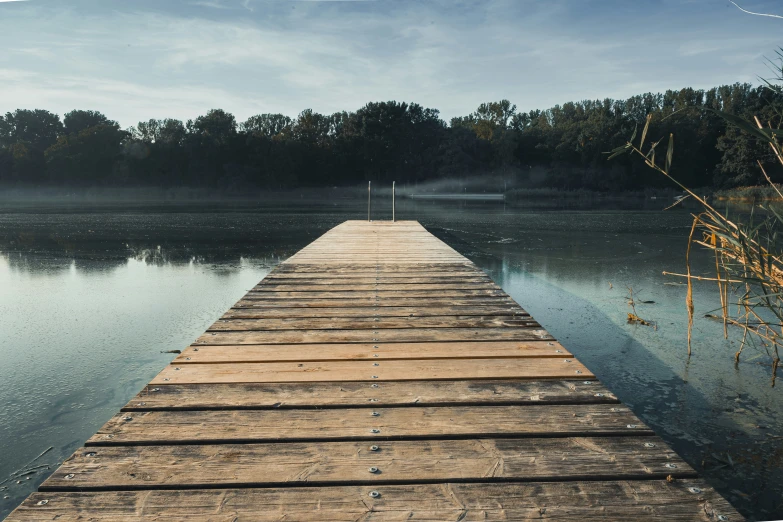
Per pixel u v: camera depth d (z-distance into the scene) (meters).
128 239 8.57
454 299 3.06
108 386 2.34
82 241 8.24
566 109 52.66
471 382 1.72
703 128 39.50
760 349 2.79
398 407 1.53
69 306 3.87
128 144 44.25
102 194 42.03
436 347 2.10
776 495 1.52
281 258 6.38
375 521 1.00
